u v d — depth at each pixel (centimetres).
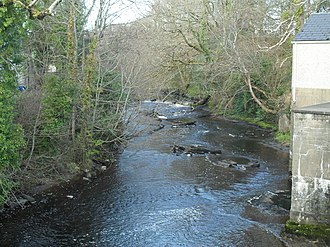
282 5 3453
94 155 2341
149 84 3412
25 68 2077
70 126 2191
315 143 1338
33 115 1781
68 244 1337
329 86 2073
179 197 1802
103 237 1396
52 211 1609
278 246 1328
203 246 1335
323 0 3011
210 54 3553
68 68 2094
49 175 1955
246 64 3284
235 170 2222
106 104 2508
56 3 1113
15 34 1312
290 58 3061
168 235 1418
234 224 1508
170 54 3644
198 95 4869
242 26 3409
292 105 2152
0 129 1236
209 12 3488
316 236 1338
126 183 1998
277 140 2942
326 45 2053
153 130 3262
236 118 3947
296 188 1384
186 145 2792
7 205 1579
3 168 1419
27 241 1345
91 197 1791
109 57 2598
